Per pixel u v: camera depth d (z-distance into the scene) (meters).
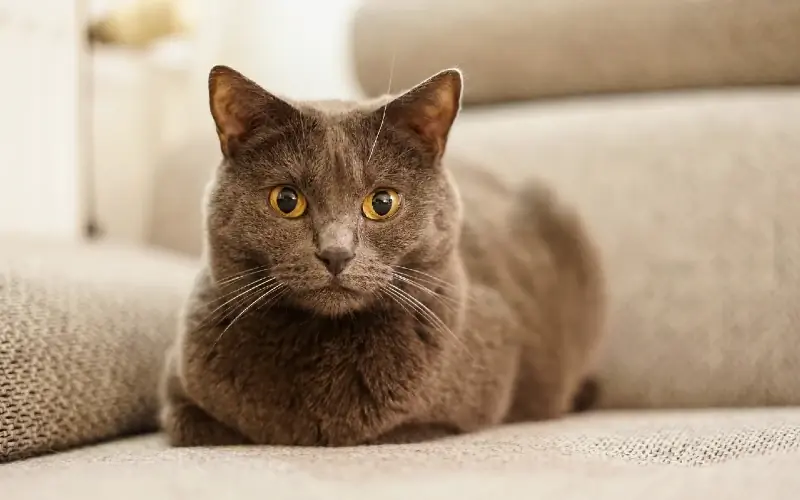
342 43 1.10
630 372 0.75
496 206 0.70
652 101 0.83
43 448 0.54
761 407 0.71
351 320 0.54
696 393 0.74
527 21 0.85
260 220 0.53
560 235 0.71
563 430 0.56
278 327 0.54
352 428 0.54
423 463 0.46
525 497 0.41
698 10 0.80
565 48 0.84
